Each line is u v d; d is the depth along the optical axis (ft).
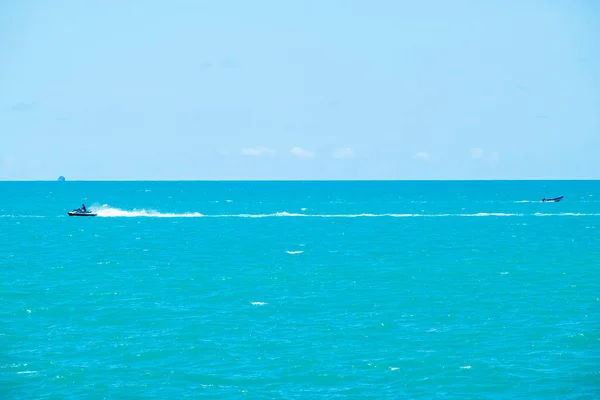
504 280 286.87
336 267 327.88
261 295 257.75
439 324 212.64
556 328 206.59
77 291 265.34
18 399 153.38
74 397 155.02
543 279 288.71
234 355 182.91
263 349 187.83
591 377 164.96
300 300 248.32
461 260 349.41
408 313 227.20
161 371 171.01
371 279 292.20
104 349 188.14
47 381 164.25
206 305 240.73
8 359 179.63
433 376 166.91
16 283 283.18
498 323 213.05
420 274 304.30
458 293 258.98
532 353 182.91
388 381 164.04
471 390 158.40
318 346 190.39
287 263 342.85
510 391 157.58
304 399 153.69
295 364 175.73
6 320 218.79
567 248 398.42
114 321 217.56
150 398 154.40
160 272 313.73
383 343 192.75
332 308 235.40
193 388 160.35
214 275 304.71
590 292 258.98
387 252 386.32
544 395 155.12
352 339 196.75
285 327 210.38
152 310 232.53
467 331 203.92
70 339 197.47
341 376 167.32
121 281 288.51
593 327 207.31
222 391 158.40
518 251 386.11
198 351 186.09
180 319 220.02
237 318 221.46
